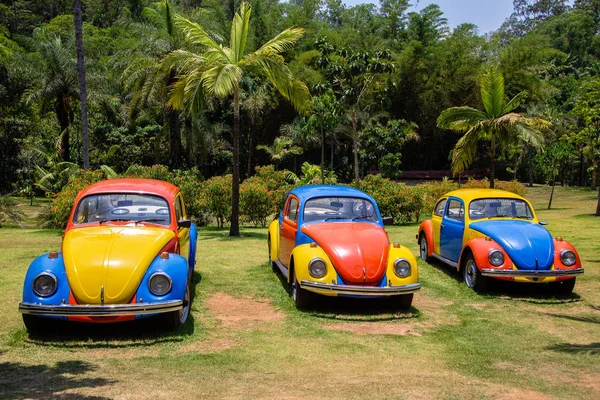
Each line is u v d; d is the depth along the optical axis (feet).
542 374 15.75
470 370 16.02
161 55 93.04
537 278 25.20
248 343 18.08
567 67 253.85
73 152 140.46
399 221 66.39
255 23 157.69
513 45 159.43
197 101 49.96
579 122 169.78
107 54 184.44
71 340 17.75
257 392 13.64
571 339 19.62
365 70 85.51
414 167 179.32
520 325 21.40
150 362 15.87
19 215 66.85
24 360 15.75
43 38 123.13
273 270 30.86
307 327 20.24
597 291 27.73
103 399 12.82
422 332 20.15
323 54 87.15
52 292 17.42
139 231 20.49
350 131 138.41
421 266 34.17
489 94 64.59
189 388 13.79
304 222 25.11
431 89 151.94
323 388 14.08
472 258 27.84
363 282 21.36
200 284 26.84
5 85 118.52
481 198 30.68
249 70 49.93
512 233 26.89
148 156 140.67
